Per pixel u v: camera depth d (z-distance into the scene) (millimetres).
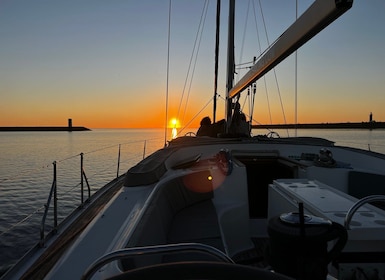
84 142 83875
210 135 6797
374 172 3514
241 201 3744
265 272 777
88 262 1527
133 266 1516
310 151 4746
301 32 1724
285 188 2451
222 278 754
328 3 1348
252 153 4672
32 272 1815
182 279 753
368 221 1676
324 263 1039
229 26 5766
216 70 7738
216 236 2676
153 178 3088
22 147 61625
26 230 11953
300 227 1035
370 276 1580
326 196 2174
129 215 2164
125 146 60375
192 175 3781
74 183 20734
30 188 19188
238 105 5793
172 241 2600
